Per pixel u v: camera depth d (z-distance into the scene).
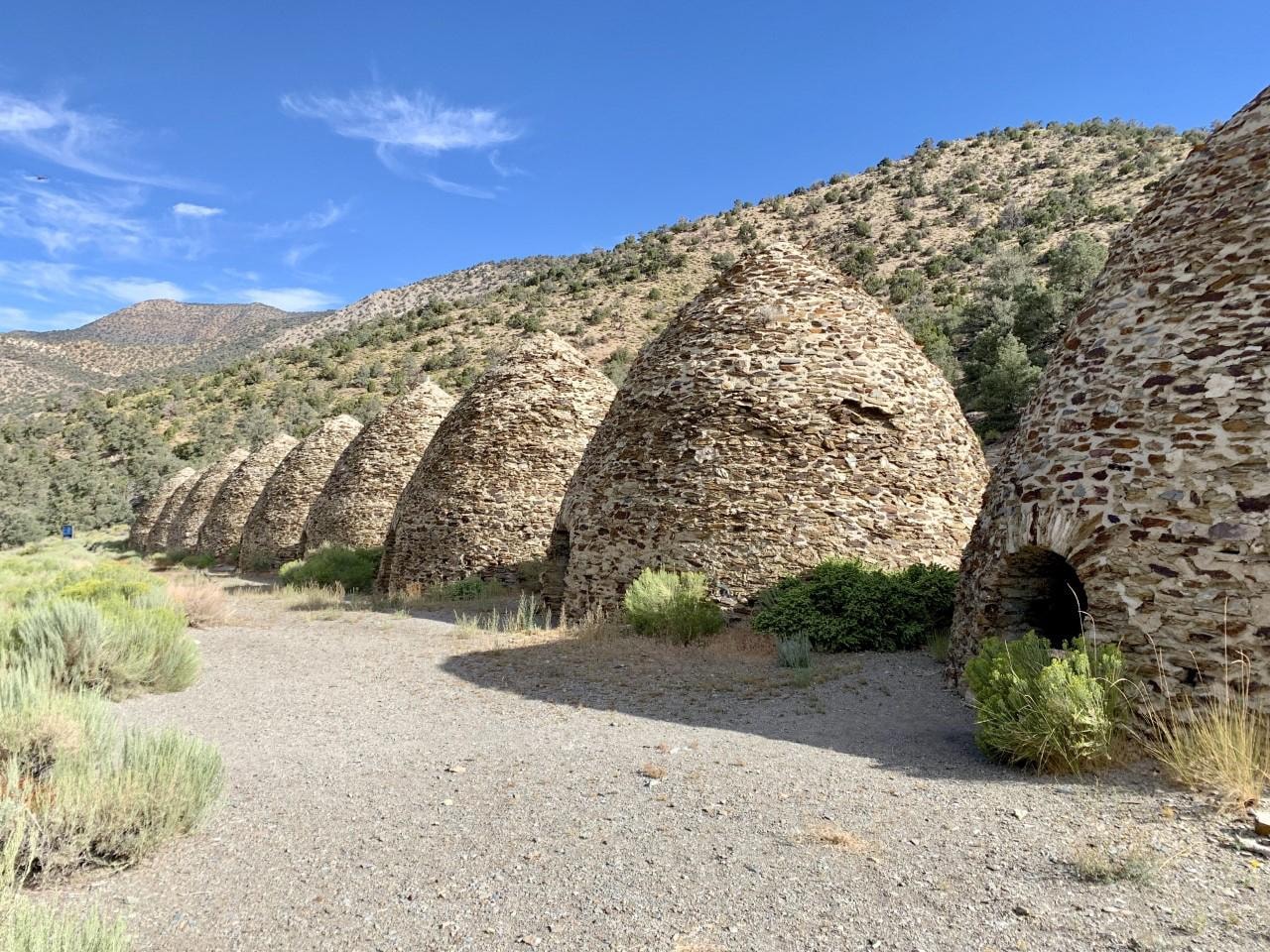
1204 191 6.48
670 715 6.75
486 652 10.23
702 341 12.22
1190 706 5.02
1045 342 39.00
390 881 3.67
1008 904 3.21
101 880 3.70
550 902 3.42
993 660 5.30
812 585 9.88
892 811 4.27
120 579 15.62
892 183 111.50
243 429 70.81
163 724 6.73
